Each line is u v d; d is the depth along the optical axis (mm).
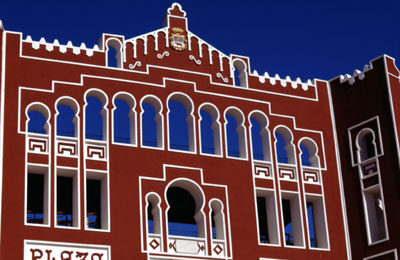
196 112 46406
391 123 47281
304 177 47906
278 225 45875
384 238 47062
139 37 46781
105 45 45875
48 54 44531
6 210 40531
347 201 48219
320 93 50750
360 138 48938
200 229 44312
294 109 49344
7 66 43469
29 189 47438
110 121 44281
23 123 42562
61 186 46594
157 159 44500
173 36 47656
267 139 47812
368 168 47812
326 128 49875
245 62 49031
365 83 49250
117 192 43000
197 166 45250
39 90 43562
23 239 40312
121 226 42375
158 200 43688
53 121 43125
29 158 41969
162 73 46531
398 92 48344
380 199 49000
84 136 43438
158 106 45844
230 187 45594
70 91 44125
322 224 47438
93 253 41406
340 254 46969
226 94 47688
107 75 45219
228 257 44000
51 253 40594
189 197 50625
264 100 48688
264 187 46438
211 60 48094
